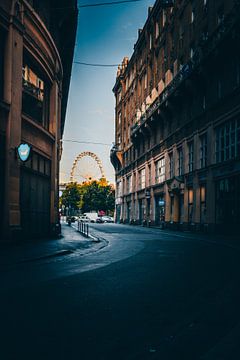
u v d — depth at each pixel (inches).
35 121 759.7
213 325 209.2
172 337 188.4
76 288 312.5
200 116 1274.6
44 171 854.5
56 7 954.7
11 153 638.5
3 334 192.9
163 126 1731.1
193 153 1332.4
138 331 198.4
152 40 1961.1
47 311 239.0
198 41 1328.7
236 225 1018.7
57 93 933.8
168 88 1563.7
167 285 325.1
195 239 954.1
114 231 1380.4
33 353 165.5
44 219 853.8
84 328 203.3
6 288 313.0
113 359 158.6
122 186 2652.6
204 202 1243.8
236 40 1001.5
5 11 634.2
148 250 652.1
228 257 539.2
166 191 1627.7
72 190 4266.7
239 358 160.4
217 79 1157.1
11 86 644.7
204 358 160.2
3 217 627.2
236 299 271.1
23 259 483.8
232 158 1028.5
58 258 529.7
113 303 260.5
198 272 398.0
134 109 2324.1
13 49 653.3
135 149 2268.7
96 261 497.0
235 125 1037.2
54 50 887.1
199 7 1331.2
